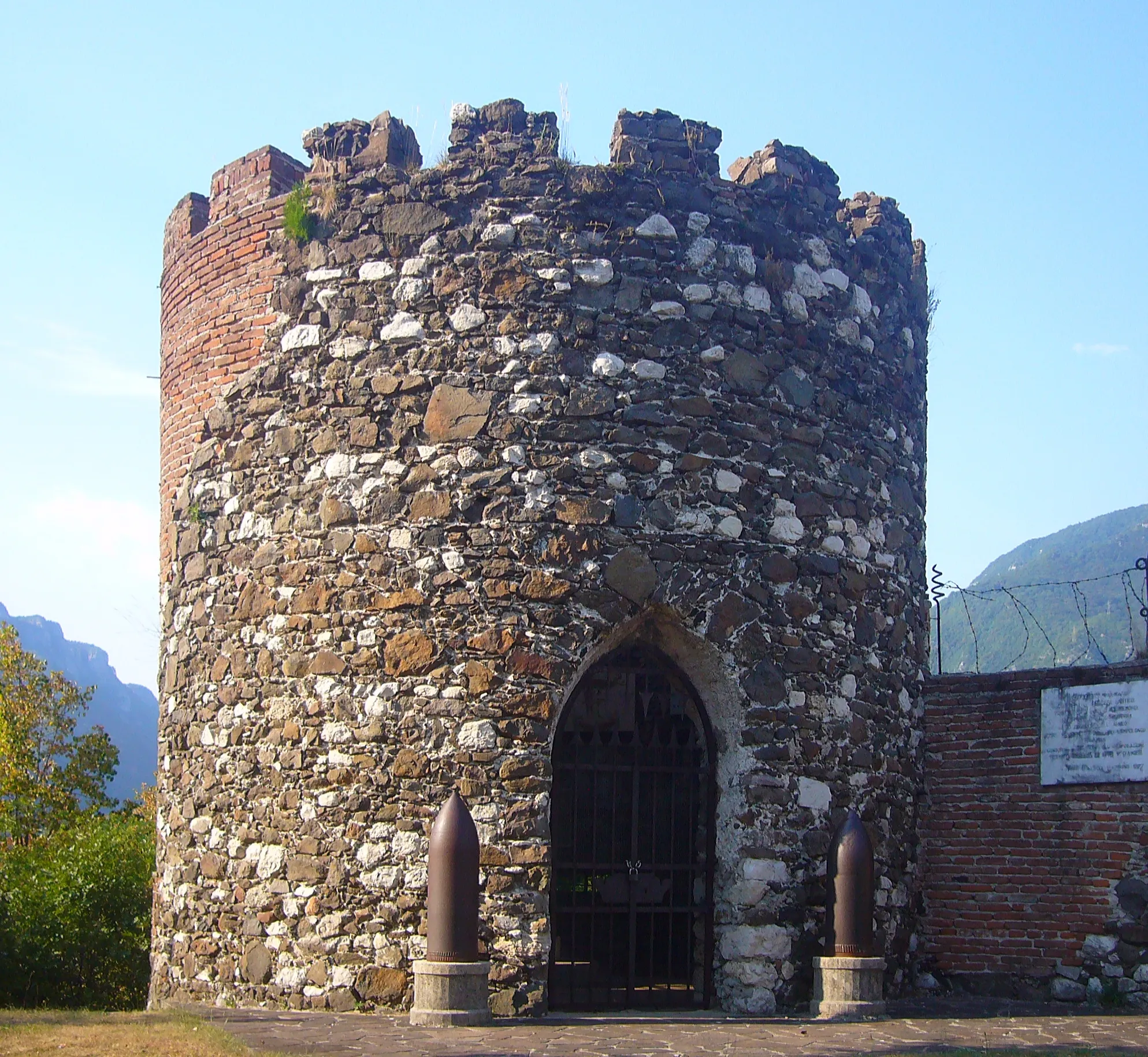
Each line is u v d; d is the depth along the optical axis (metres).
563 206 11.03
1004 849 12.24
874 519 11.98
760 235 11.55
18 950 17.16
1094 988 11.62
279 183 12.11
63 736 30.23
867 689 11.65
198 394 12.11
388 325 11.04
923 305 13.28
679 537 10.76
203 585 11.76
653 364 10.95
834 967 10.18
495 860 10.03
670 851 10.80
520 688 10.30
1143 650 12.76
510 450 10.63
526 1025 9.36
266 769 10.90
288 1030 8.97
